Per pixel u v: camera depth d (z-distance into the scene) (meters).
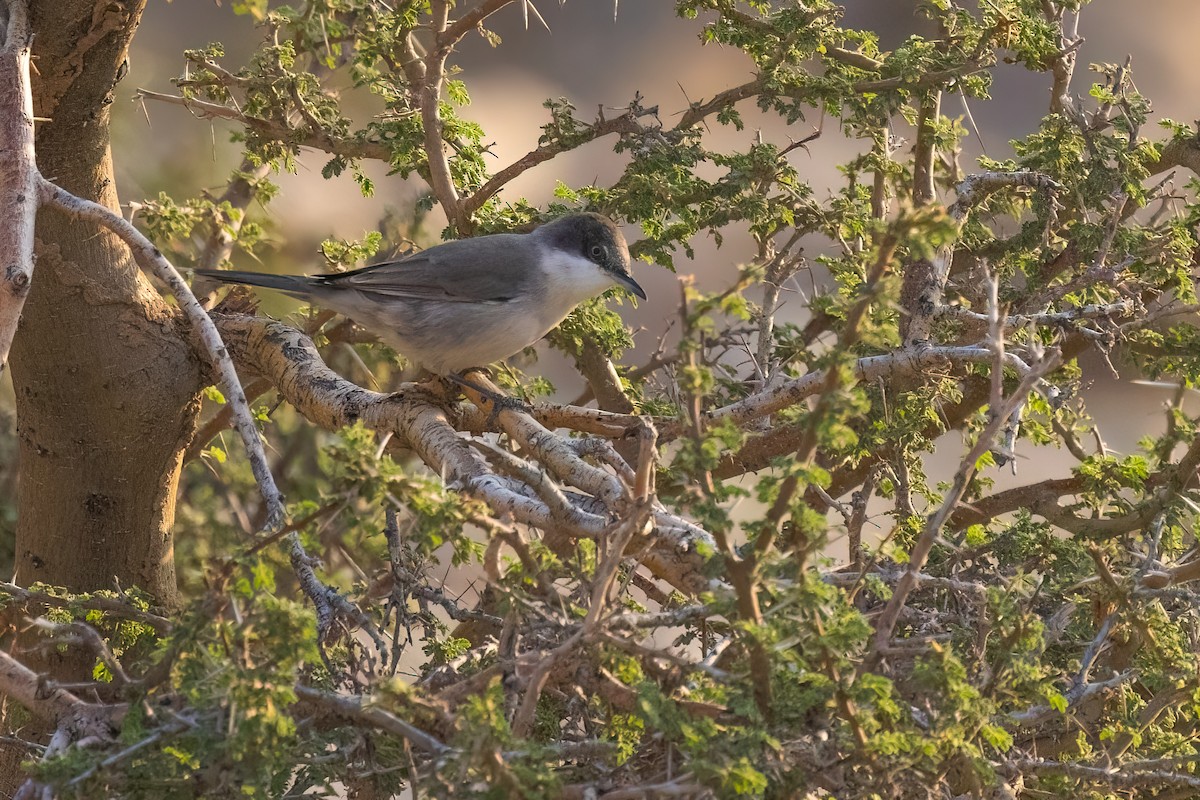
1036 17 10.03
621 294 11.34
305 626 4.79
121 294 9.34
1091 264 9.49
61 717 5.79
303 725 5.63
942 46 10.14
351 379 13.70
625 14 25.00
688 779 4.87
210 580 5.01
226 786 5.02
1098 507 8.98
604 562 5.32
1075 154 9.46
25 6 8.05
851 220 9.76
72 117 8.90
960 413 10.30
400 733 5.01
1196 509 7.95
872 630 5.11
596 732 6.26
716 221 10.12
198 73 10.27
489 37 9.88
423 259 9.40
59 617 7.20
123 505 9.89
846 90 9.77
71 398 9.39
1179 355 9.16
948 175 10.73
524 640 6.15
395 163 10.20
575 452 7.66
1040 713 6.20
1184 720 7.77
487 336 9.31
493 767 4.55
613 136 23.05
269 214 13.55
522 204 11.24
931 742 5.00
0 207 6.98
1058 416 9.51
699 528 6.43
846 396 4.77
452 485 6.24
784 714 5.00
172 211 10.69
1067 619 6.96
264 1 6.06
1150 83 23.12
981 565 8.13
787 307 14.62
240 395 6.84
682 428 7.71
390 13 9.84
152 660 5.58
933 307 8.32
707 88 24.59
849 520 8.17
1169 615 7.83
